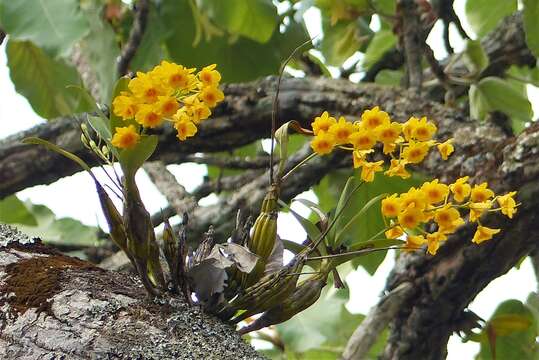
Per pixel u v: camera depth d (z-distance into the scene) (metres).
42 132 7.76
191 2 8.23
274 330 7.91
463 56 7.41
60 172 7.80
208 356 5.62
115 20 8.33
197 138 7.58
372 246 5.85
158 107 5.57
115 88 5.62
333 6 7.59
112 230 5.73
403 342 7.05
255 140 7.66
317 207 5.86
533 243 6.82
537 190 6.75
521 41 7.84
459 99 8.66
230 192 8.63
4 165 7.74
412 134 5.68
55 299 5.69
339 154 7.31
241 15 7.76
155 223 7.54
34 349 5.64
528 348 7.23
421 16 7.94
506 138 6.93
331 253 5.85
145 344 5.62
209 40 8.39
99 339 5.63
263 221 5.79
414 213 5.69
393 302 6.95
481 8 8.52
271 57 8.38
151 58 8.24
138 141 5.62
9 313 5.68
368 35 7.97
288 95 7.48
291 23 8.11
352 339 6.90
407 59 7.37
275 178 5.81
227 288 5.77
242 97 7.55
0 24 7.00
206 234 5.82
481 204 5.71
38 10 7.01
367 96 7.29
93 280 5.75
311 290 5.83
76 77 8.77
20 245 5.84
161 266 5.75
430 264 6.94
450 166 6.97
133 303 5.70
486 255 6.84
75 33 7.00
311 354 7.99
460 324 7.10
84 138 5.73
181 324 5.68
